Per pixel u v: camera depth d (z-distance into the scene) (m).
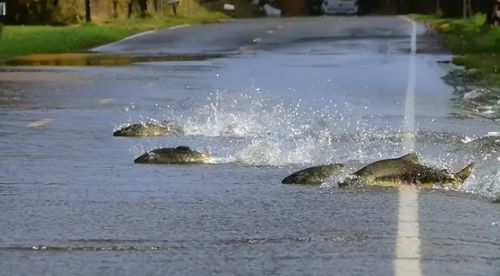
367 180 26.48
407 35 99.56
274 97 48.81
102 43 93.38
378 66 66.94
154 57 76.94
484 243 20.48
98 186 26.50
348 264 18.88
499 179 27.23
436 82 56.28
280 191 25.84
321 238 20.88
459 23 114.62
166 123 37.09
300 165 29.80
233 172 28.64
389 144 34.00
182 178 27.67
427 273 18.30
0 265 18.86
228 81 57.31
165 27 118.38
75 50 84.75
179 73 62.72
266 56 76.88
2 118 40.66
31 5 121.31
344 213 23.22
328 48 84.44
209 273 18.33
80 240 20.70
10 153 32.00
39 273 18.34
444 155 31.69
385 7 178.88
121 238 20.88
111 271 18.47
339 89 52.66
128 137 35.59
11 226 21.94
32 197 25.06
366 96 49.38
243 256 19.47
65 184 26.80
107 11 129.88
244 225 22.02
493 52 76.62
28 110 43.38
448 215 23.02
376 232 21.39
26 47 83.88
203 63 70.69
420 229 21.66
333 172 27.28
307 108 44.28
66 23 121.56
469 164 28.83
